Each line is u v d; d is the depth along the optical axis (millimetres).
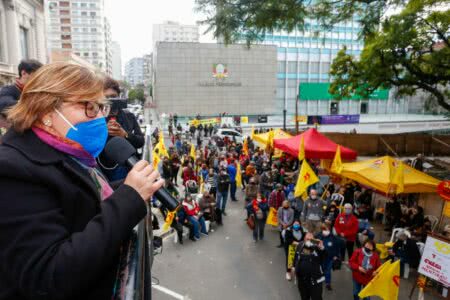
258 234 11734
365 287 6590
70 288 672
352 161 15180
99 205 908
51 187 771
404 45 13953
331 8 10062
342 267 9445
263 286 8414
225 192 13758
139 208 813
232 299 7883
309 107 59281
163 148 13930
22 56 25562
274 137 19203
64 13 99875
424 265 6906
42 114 852
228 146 25375
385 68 15219
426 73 15539
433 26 13930
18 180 729
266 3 8516
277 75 57594
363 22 10547
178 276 8875
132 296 757
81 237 721
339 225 9609
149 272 1433
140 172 867
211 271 9156
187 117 53125
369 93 17906
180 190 17000
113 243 738
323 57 59219
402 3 10008
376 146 28016
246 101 55844
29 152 788
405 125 44250
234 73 55000
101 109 988
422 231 9180
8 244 689
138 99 104562
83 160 953
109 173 1988
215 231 12102
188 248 10602
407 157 26406
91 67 1004
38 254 676
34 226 701
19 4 24281
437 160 18062
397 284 6430
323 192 13570
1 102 1847
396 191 10391
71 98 868
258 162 18281
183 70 53312
